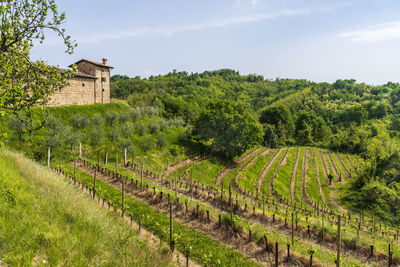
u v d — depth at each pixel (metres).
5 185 10.46
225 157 59.75
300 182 54.41
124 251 8.59
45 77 11.31
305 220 23.89
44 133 36.84
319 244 18.36
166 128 61.53
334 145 110.62
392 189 48.00
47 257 6.90
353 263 15.50
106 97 60.00
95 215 11.02
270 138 91.00
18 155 18.92
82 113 48.66
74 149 38.62
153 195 21.47
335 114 162.75
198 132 60.62
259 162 63.19
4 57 10.03
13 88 9.95
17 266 6.23
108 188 22.55
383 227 35.28
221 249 14.34
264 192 43.56
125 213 16.67
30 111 11.58
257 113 157.12
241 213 22.72
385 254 16.62
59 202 10.77
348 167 74.75
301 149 96.75
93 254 7.75
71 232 8.73
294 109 187.50
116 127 49.09
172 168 45.53
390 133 103.50
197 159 53.09
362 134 100.38
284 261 13.84
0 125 33.12
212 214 18.75
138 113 59.09
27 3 9.54
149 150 48.56
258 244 15.40
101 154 41.34
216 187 38.16
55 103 46.22
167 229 14.28
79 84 51.81
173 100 107.31
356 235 21.48
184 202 20.62
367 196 46.47
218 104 63.22
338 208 44.12
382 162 56.28
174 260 11.14
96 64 55.91
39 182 13.04
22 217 8.61
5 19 9.42
